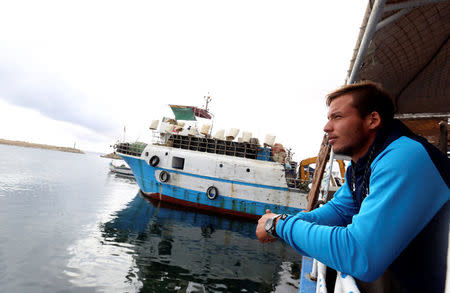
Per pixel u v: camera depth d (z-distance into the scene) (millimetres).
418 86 2564
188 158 15000
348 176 1262
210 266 6738
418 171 670
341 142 988
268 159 15094
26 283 5012
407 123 3875
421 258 766
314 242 806
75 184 23562
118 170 42406
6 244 6922
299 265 7578
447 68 2139
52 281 5191
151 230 9789
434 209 689
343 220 1273
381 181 727
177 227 10617
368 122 917
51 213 11172
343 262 716
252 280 6137
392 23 1647
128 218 11484
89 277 5508
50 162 59531
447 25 1627
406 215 654
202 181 14539
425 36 1746
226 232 10711
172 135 16891
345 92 984
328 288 2092
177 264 6660
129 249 7457
